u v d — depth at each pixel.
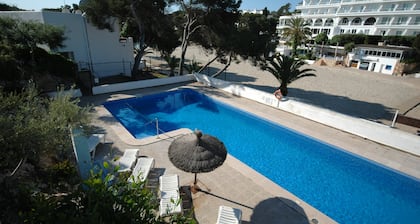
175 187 7.00
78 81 17.83
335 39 57.97
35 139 4.66
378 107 20.38
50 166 7.02
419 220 7.93
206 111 17.14
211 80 21.05
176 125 14.84
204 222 6.50
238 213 6.16
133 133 13.55
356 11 63.12
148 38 23.50
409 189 9.29
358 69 45.16
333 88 26.91
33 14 18.27
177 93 19.47
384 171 9.88
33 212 2.70
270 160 11.23
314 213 7.02
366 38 54.56
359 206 8.43
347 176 10.08
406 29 54.94
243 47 19.55
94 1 18.39
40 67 15.62
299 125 13.56
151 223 2.78
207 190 7.79
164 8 20.52
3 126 4.38
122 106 16.69
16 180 5.03
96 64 22.61
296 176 10.04
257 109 15.91
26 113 5.21
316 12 72.62
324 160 11.30
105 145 10.37
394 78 36.97
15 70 12.92
